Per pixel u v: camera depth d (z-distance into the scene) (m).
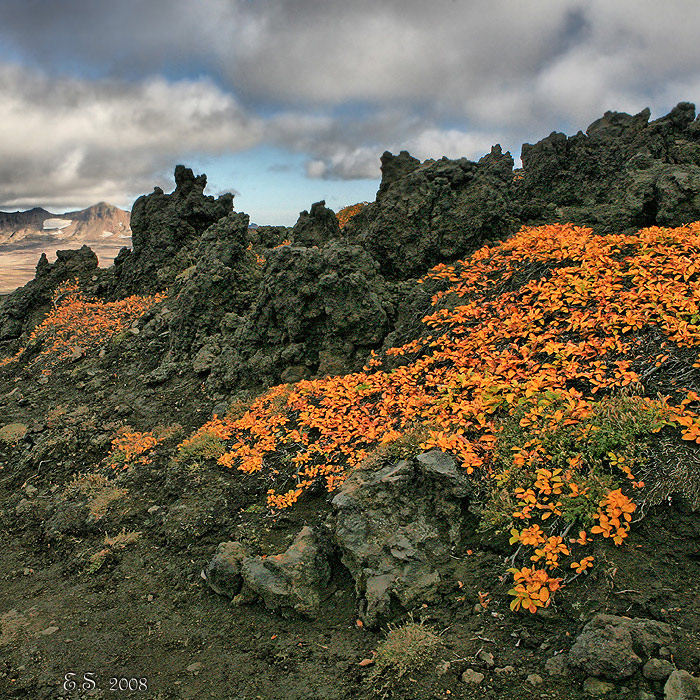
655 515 1.22
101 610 1.46
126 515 1.83
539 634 1.12
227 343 2.87
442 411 1.68
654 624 1.04
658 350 1.57
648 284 1.77
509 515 1.31
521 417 1.51
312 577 1.35
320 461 1.78
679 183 2.49
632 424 1.35
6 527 1.94
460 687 1.06
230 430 2.12
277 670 1.19
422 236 2.84
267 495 1.73
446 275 2.49
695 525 1.18
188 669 1.24
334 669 1.16
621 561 1.17
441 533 1.36
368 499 1.42
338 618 1.29
